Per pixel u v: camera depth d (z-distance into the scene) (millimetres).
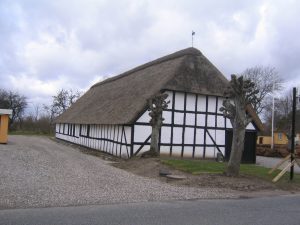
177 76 22703
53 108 62812
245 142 24359
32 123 55062
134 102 22641
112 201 9680
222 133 23797
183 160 19047
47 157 19078
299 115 50156
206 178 14117
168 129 22312
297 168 21375
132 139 21031
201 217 8219
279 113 57719
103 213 8219
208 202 10195
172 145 22375
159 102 19766
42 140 36406
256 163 25109
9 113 26750
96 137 26703
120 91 28344
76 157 20406
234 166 14844
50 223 7156
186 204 9734
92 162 18547
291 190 13531
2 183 11141
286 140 47656
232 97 15273
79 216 7832
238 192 12359
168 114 22344
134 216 8047
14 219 7355
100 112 27016
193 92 22672
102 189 11281
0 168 14188
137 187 12070
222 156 22969
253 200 10930
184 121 22750
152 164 17172
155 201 9992
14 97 61625
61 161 17797
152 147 19844
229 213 8781
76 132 32531
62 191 10516
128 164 18062
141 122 21234
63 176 13266
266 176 15797
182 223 7590
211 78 23844
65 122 35938
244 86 14867
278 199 11336
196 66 23875
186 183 13406
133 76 29609
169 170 15961
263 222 7988
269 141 49438
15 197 9383
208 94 23078
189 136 22859
